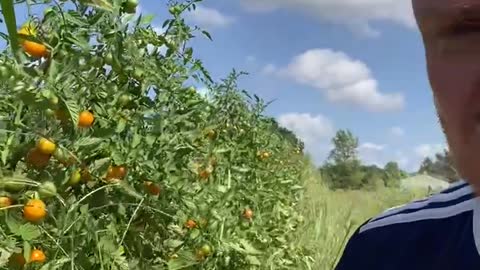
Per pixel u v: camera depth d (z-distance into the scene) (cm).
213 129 421
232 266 418
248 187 550
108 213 285
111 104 282
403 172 842
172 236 326
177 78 326
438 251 118
